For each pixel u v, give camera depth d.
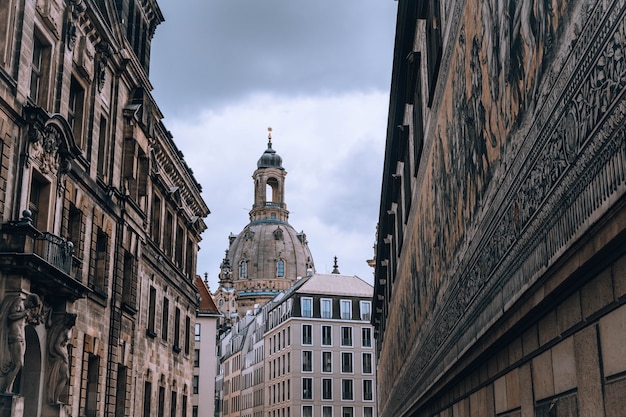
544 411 7.81
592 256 5.66
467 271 11.31
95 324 30.53
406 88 21.03
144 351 38.25
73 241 28.64
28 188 23.47
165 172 44.22
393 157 26.06
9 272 21.64
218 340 171.38
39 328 24.09
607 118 5.18
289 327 108.56
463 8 11.20
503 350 9.94
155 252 40.41
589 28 5.52
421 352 19.09
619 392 5.61
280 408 110.12
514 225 8.05
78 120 29.67
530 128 7.27
